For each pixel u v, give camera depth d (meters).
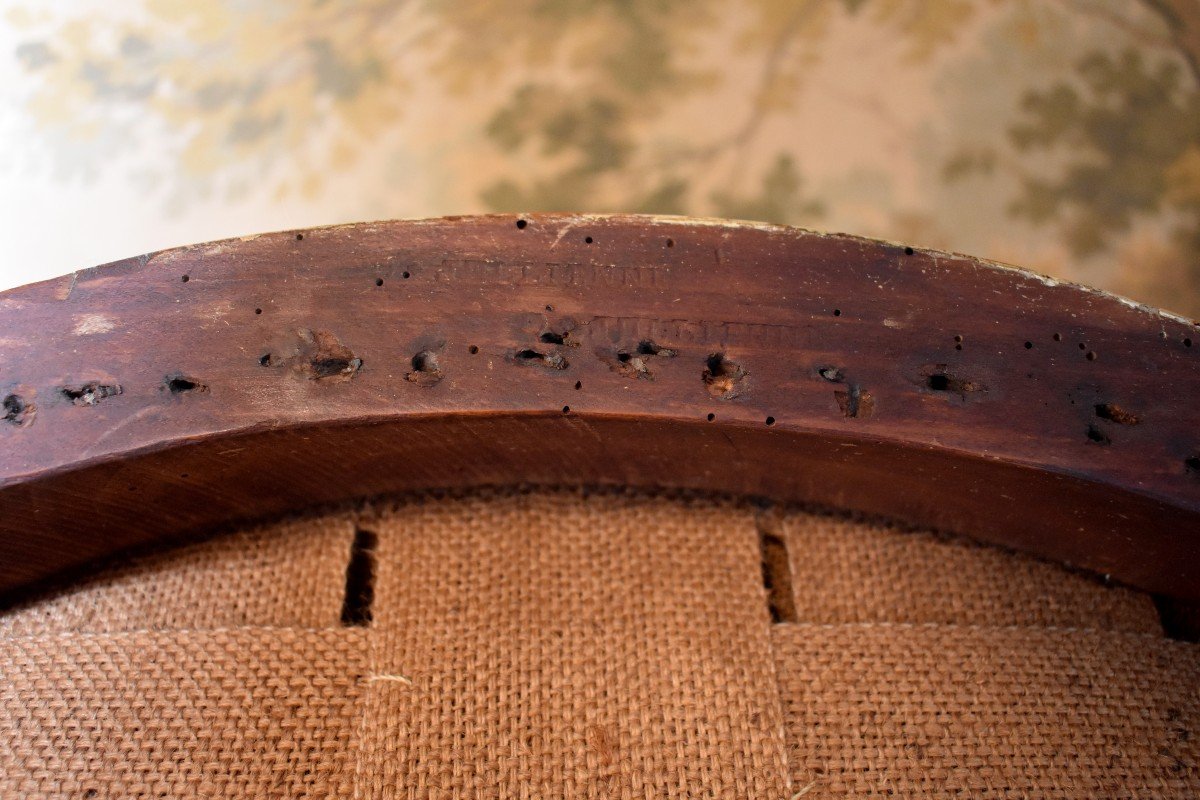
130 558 0.24
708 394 0.22
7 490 0.21
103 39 0.29
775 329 0.22
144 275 0.22
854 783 0.22
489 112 0.28
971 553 0.24
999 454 0.21
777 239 0.22
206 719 0.22
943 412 0.22
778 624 0.23
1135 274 0.28
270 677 0.23
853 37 0.29
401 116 0.28
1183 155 0.28
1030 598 0.24
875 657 0.23
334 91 0.28
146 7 0.29
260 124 0.28
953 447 0.21
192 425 0.21
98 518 0.23
